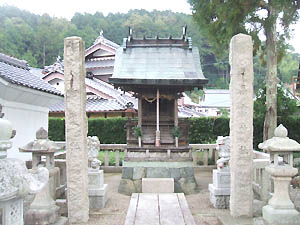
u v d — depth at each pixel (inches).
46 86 375.6
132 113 705.6
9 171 96.7
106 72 865.5
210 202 272.7
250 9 376.2
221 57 467.2
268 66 409.7
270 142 191.9
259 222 193.0
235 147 217.6
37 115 372.8
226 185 254.1
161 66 359.9
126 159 344.5
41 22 1603.1
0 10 1711.4
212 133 569.9
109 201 279.6
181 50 387.2
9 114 309.0
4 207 96.6
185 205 250.1
